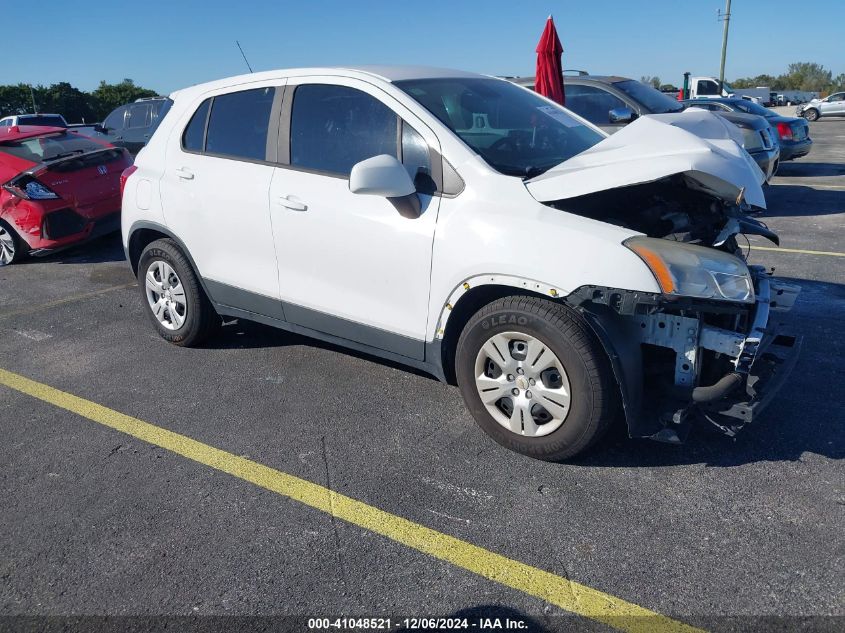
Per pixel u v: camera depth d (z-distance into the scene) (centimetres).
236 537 279
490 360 323
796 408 362
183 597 248
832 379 395
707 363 300
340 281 369
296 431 363
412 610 238
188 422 379
